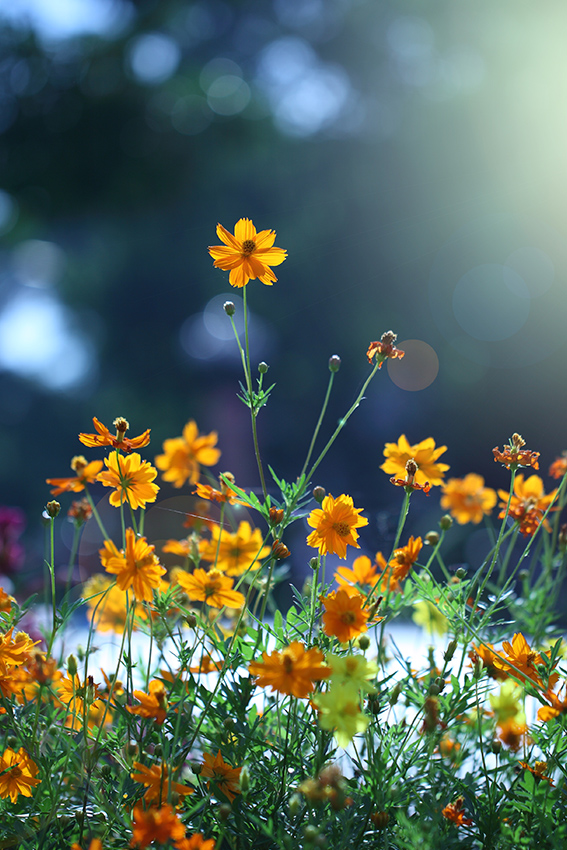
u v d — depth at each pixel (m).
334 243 13.62
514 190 12.48
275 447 13.30
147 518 2.55
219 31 16.09
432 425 12.42
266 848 1.47
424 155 13.28
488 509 2.78
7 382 16.59
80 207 15.23
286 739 1.53
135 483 1.72
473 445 11.95
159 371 14.93
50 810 1.48
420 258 13.11
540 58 12.56
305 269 13.67
